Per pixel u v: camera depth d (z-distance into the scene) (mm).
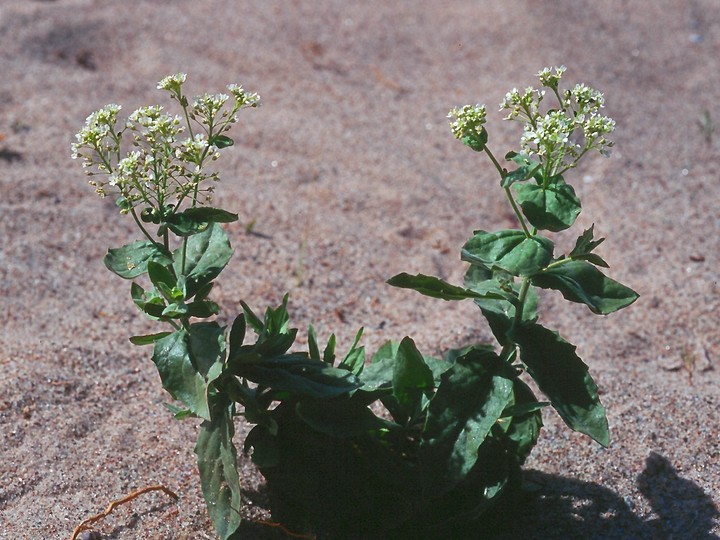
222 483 565
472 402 555
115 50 1173
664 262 867
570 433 675
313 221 901
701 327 796
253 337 760
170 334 552
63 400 696
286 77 1141
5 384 695
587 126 528
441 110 1099
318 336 775
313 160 990
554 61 1186
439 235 898
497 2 1317
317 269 845
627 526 613
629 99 1126
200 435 572
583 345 775
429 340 769
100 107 1049
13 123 1013
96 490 631
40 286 812
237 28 1234
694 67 1209
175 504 622
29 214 887
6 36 1175
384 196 942
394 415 595
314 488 578
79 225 883
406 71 1179
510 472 601
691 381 742
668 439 675
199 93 1084
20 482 634
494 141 1043
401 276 541
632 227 909
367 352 758
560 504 626
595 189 962
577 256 541
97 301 805
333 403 565
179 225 531
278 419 578
